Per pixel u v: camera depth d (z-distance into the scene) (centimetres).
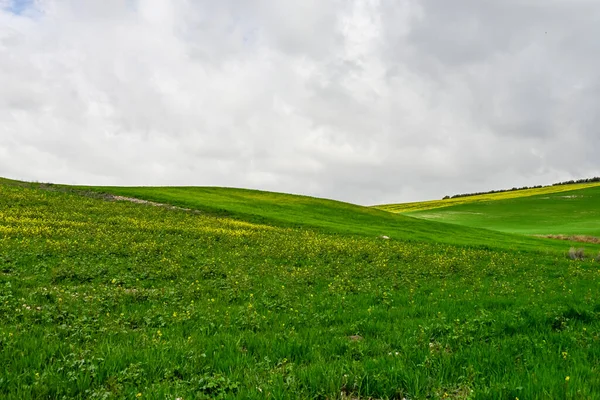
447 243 4831
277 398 634
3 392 653
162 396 643
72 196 5331
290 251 3117
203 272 2127
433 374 750
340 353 914
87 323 1102
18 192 4875
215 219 5062
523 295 1777
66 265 1991
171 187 8169
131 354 830
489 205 14088
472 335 1041
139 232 3472
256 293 1712
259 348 927
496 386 660
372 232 5362
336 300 1609
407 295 1762
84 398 664
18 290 1474
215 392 669
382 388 691
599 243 6525
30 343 880
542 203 13588
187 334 1072
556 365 777
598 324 1138
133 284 1802
